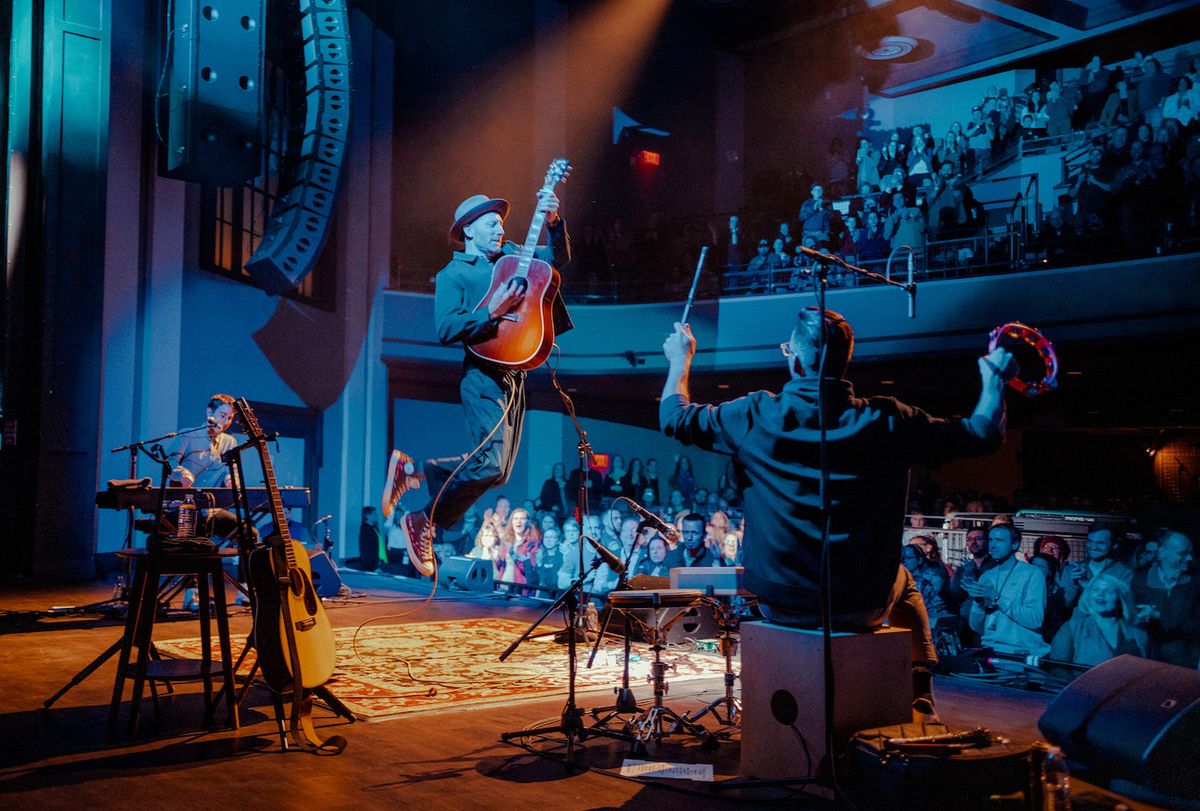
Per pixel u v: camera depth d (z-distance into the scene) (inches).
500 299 173.5
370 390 588.7
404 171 623.2
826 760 128.1
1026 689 216.2
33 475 426.3
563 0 668.7
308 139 451.5
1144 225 434.6
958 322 475.5
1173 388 565.0
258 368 509.4
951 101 620.1
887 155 573.6
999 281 463.8
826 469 126.1
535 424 671.1
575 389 668.7
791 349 140.1
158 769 148.0
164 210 454.3
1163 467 644.7
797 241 579.5
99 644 262.7
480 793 137.5
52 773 145.4
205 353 477.1
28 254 437.1
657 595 160.9
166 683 208.1
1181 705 115.8
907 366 517.7
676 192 705.0
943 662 235.3
